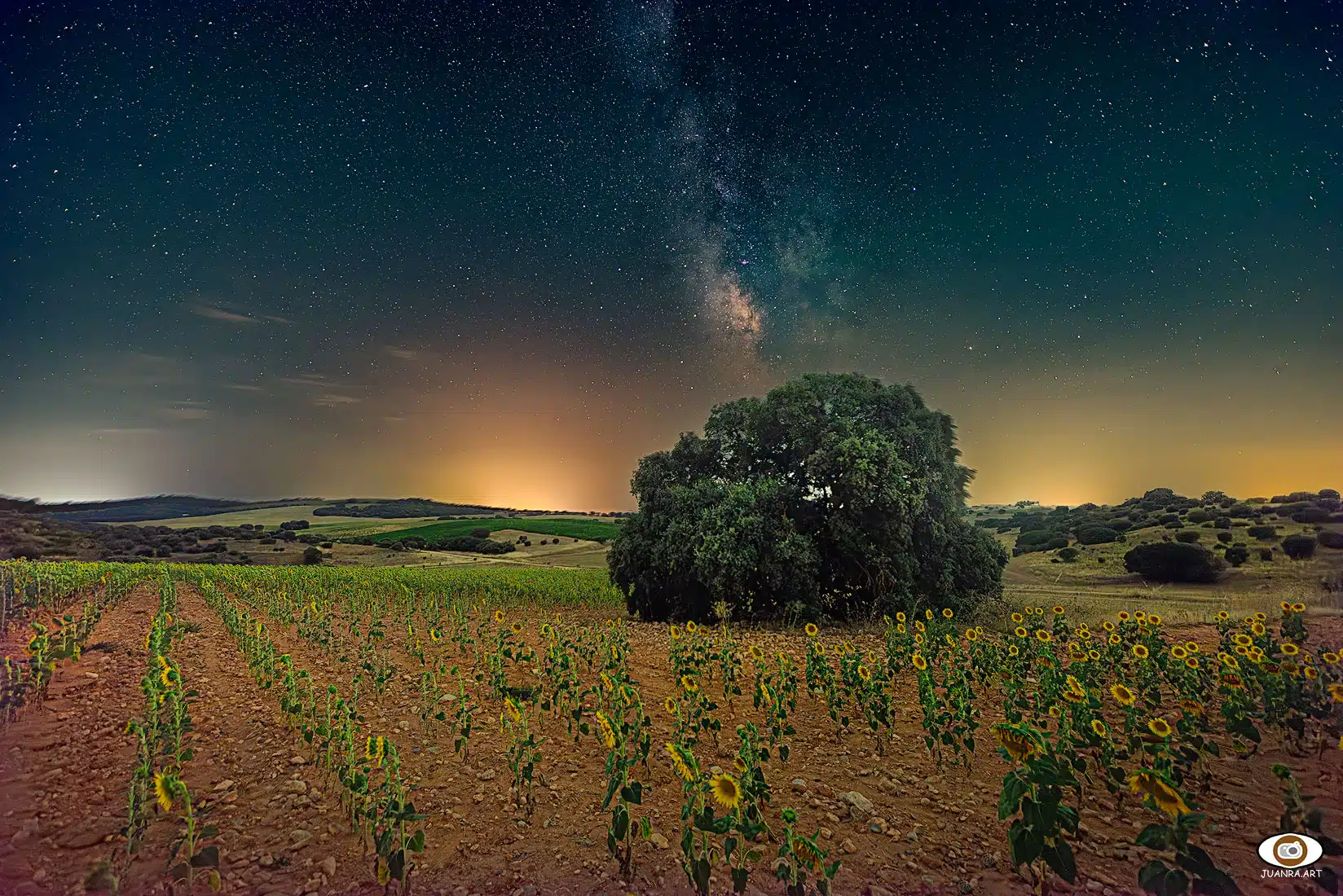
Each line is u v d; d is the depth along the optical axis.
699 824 4.06
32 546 58.53
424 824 5.47
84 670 10.81
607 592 25.47
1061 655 11.08
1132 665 9.38
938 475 18.77
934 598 18.45
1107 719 7.67
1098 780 5.92
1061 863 3.61
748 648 13.27
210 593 22.08
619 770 5.45
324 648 13.19
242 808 5.80
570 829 5.36
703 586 18.69
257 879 4.65
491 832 5.34
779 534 17.98
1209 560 30.00
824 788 6.05
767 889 4.43
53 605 18.69
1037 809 3.72
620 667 9.87
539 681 10.29
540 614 20.73
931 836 5.11
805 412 19.98
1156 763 5.24
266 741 7.50
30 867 4.76
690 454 21.72
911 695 9.09
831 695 7.86
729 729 7.82
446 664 11.69
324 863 4.81
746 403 21.34
